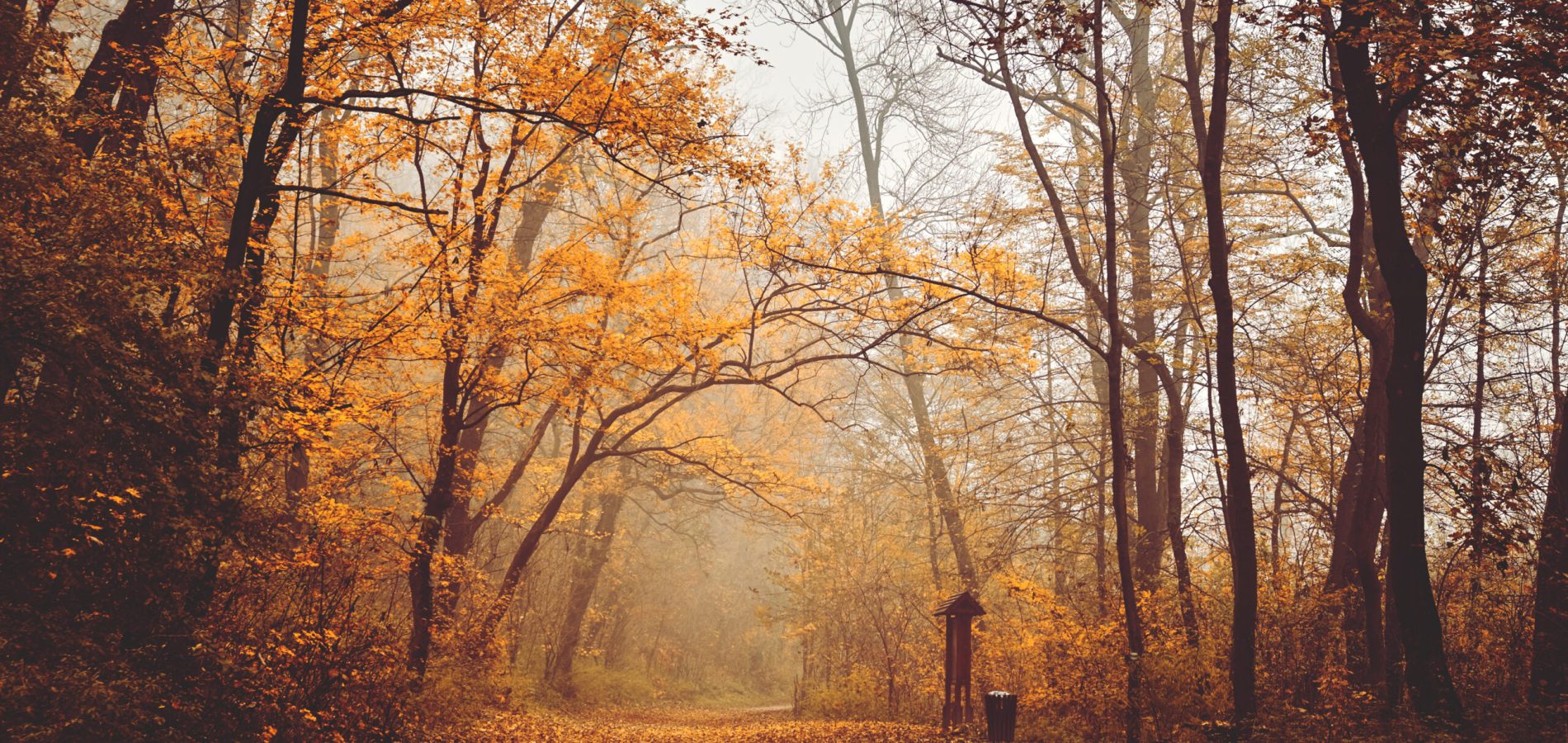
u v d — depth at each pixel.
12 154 6.63
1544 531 10.52
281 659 8.34
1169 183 18.41
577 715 22.44
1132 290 20.30
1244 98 16.22
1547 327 14.73
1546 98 8.55
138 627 6.82
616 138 11.07
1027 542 21.62
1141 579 18.09
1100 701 13.53
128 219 7.14
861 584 24.53
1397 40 8.48
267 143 9.50
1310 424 16.42
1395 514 10.08
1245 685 11.37
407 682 10.27
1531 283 14.62
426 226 12.87
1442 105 9.45
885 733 16.42
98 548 6.54
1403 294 10.21
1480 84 8.84
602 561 26.12
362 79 11.57
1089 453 22.52
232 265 8.88
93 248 6.70
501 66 12.91
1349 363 16.41
